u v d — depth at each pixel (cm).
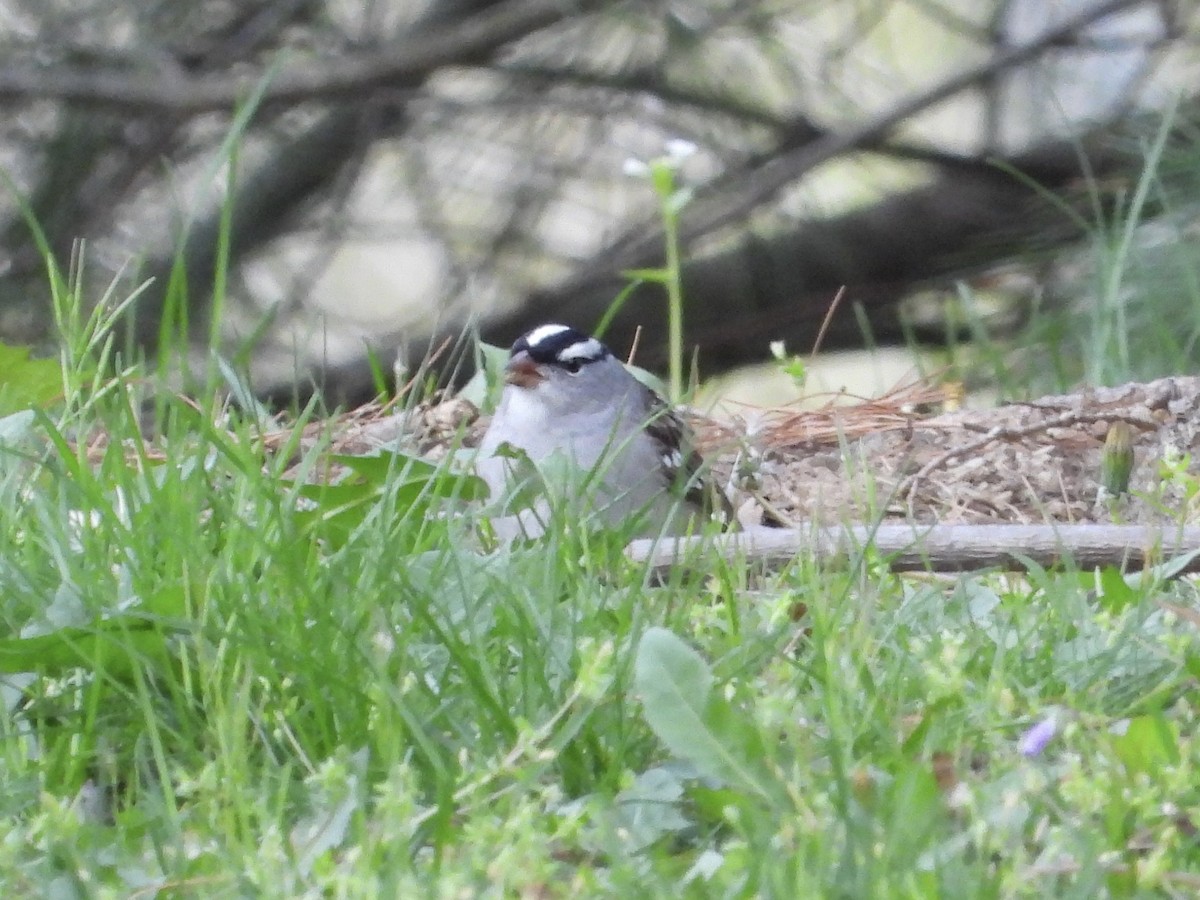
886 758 494
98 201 1564
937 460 909
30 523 630
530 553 612
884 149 1647
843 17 1538
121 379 686
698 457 934
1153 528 673
